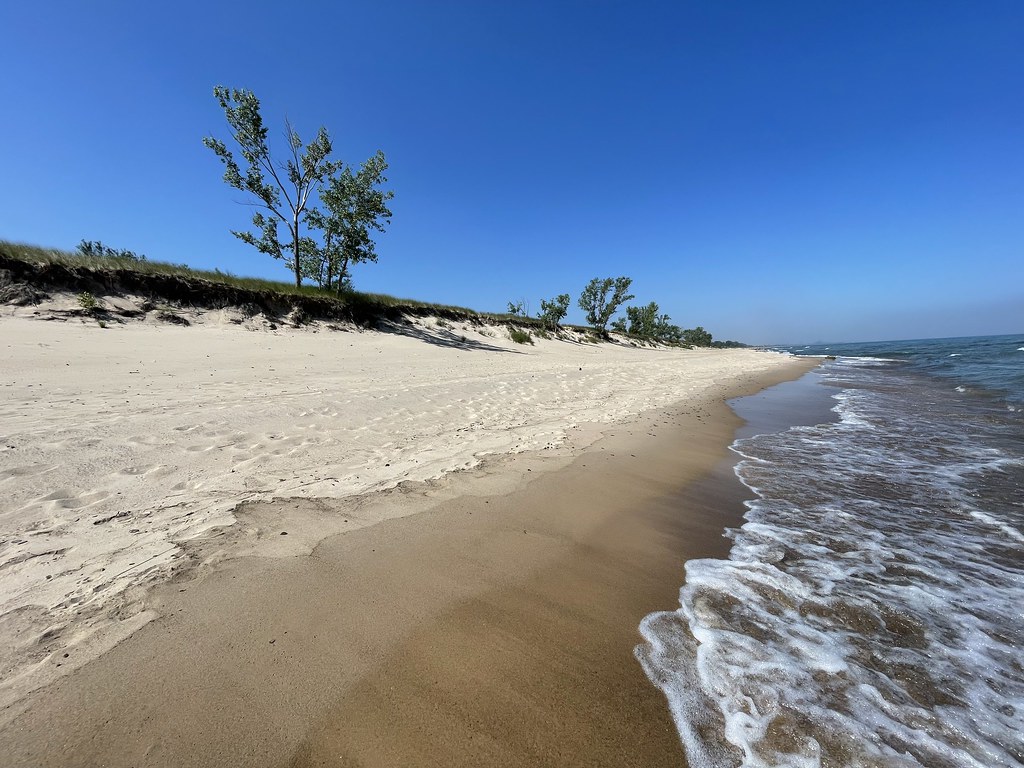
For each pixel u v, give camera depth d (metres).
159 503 3.25
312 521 3.21
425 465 4.57
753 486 4.74
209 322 11.95
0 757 1.44
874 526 3.72
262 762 1.53
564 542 3.27
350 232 16.20
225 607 2.24
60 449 3.81
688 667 2.07
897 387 14.75
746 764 1.61
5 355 6.84
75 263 10.73
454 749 1.63
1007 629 2.41
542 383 10.58
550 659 2.09
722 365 24.62
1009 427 7.84
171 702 1.70
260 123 14.91
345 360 10.97
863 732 1.74
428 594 2.52
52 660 1.82
